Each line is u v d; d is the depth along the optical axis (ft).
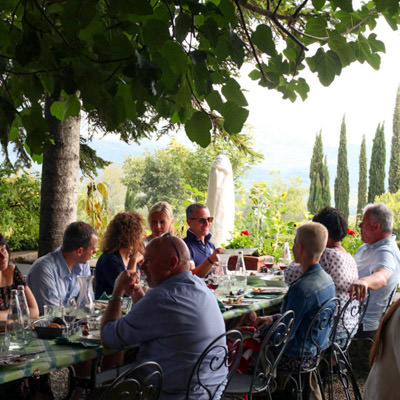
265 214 27.71
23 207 31.71
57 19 4.89
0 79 5.25
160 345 8.81
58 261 12.67
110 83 4.82
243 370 11.82
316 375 12.98
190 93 4.94
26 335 8.75
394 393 7.39
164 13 4.89
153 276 9.15
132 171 139.23
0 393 10.43
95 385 9.86
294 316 11.38
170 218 17.31
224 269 14.71
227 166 26.48
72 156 20.18
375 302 14.94
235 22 5.13
